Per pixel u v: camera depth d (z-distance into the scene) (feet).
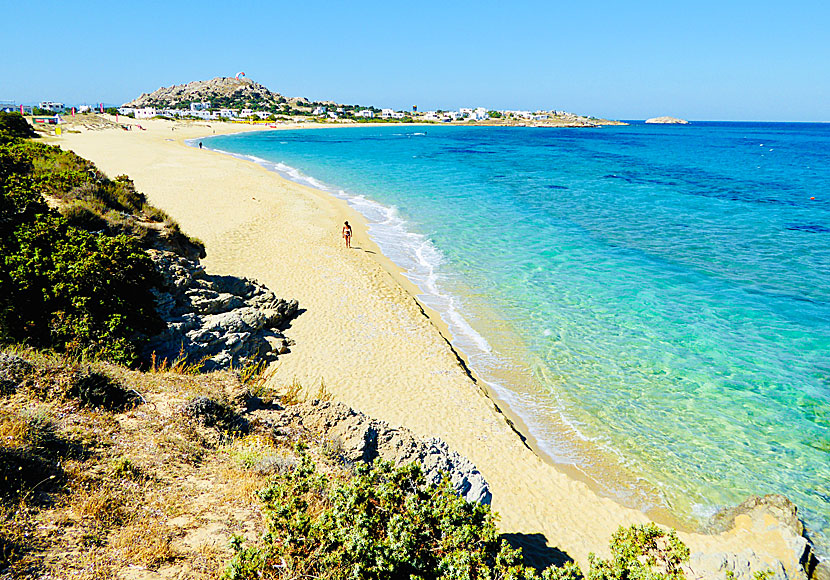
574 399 54.13
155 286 47.96
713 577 31.19
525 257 98.78
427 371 56.18
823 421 50.39
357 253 95.20
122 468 24.43
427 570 18.65
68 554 18.90
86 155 196.85
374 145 387.96
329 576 17.89
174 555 20.27
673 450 46.93
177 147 277.64
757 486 42.75
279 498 20.59
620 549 22.52
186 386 35.45
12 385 27.76
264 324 59.72
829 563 35.63
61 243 41.57
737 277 88.69
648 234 118.21
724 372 58.80
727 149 405.59
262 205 125.59
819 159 317.22
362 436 34.91
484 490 35.86
